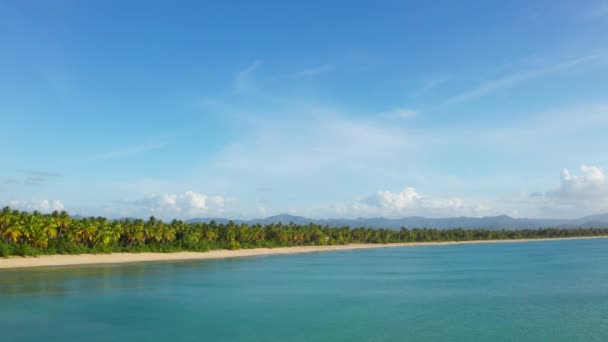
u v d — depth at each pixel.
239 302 96.38
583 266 180.75
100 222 196.50
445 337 66.81
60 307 88.38
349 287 120.88
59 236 182.38
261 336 67.69
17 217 163.00
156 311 85.69
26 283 118.31
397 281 133.88
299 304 93.69
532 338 66.31
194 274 149.25
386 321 77.38
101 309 87.19
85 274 139.88
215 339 66.12
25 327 72.69
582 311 85.12
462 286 121.81
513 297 102.00
